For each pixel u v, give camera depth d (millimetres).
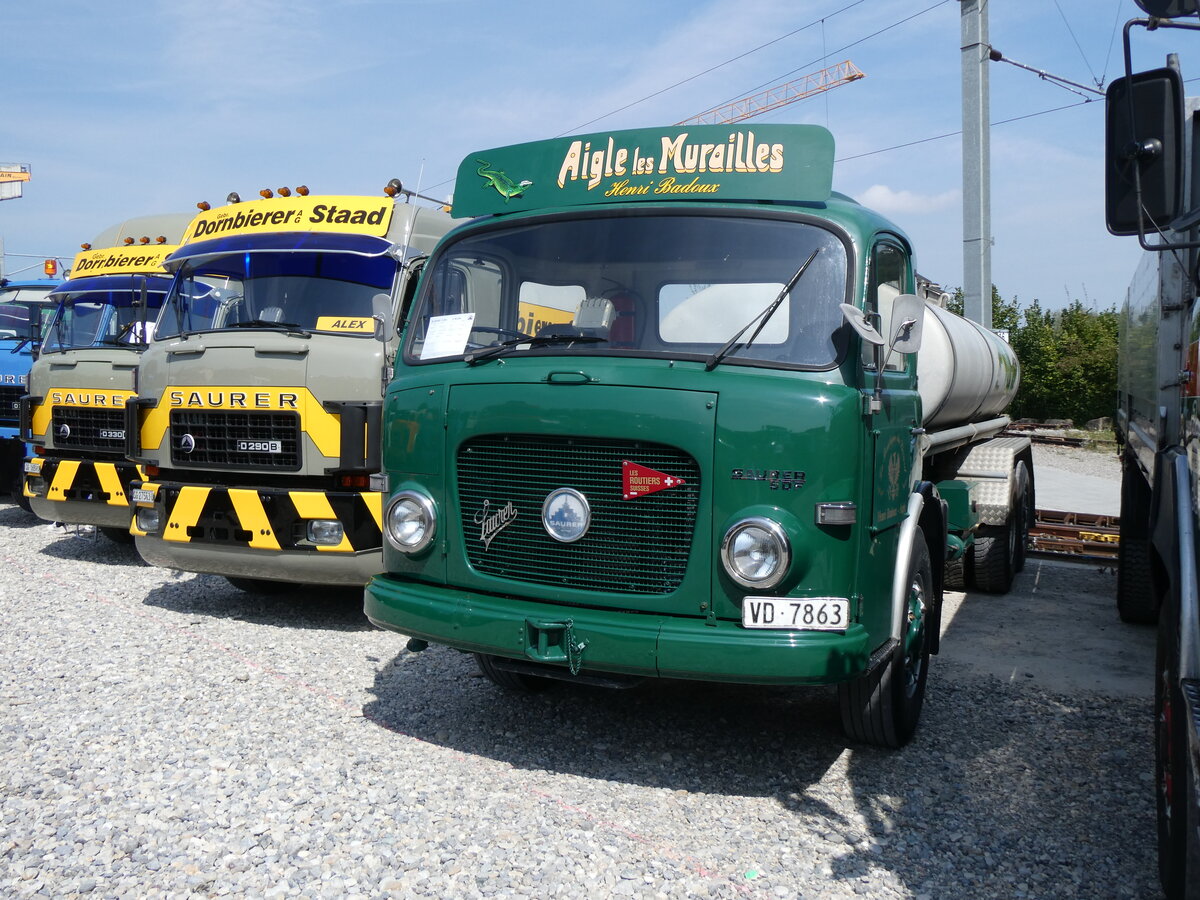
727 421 4008
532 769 4508
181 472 7305
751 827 3975
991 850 3803
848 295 4258
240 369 6902
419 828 3877
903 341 4273
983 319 15820
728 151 4598
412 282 7207
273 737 4809
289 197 7691
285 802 4086
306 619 7180
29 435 9641
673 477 4082
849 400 4059
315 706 5277
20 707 5141
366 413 6695
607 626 4043
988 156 15992
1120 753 4797
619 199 4727
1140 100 2971
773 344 4215
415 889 3430
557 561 4309
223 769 4402
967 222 15914
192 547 7090
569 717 5203
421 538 4566
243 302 7391
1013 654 6609
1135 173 2984
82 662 5941
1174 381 4418
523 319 4711
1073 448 25234
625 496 4160
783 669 3861
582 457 4234
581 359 4367
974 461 8312
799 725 5152
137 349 9172
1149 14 2986
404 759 4578
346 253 7164
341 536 6738
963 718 5320
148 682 5602
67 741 4688
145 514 7398
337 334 6926
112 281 9648
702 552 4039
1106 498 15523
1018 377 10000
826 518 3949
